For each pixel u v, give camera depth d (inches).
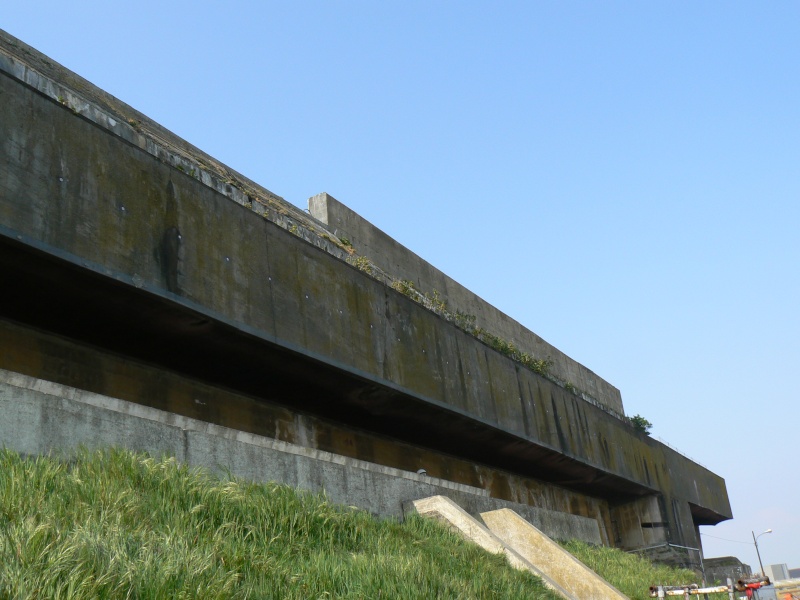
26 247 427.2
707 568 1286.9
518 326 1205.7
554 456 944.3
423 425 762.8
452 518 526.3
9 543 248.1
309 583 316.5
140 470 359.3
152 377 553.9
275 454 465.4
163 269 498.3
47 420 358.3
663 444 1312.7
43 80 496.1
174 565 269.3
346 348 635.5
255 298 561.9
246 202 617.3
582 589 543.5
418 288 982.4
